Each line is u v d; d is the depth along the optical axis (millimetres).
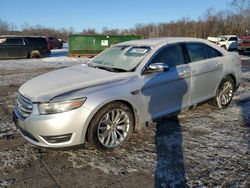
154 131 4297
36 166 3287
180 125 4555
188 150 3662
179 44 4586
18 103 3676
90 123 3418
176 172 3137
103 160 3428
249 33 21344
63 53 25094
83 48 20578
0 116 5160
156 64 3932
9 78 9828
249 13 49781
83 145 3422
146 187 2865
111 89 3551
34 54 19469
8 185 2895
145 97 3906
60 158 3477
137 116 3887
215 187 2855
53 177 3053
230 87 5520
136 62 4117
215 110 5355
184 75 4402
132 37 21609
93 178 3031
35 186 2885
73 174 3111
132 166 3277
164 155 3533
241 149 3689
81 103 3309
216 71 5051
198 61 4766
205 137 4082
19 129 3600
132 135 4133
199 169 3195
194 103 4727
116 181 2973
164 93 4156
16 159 3451
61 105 3236
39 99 3307
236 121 4766
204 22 52438
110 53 4797
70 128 3260
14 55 18656
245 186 2869
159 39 4668
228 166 3256
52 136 3238
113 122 3635
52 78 3951
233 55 5582
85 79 3762
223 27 49250
